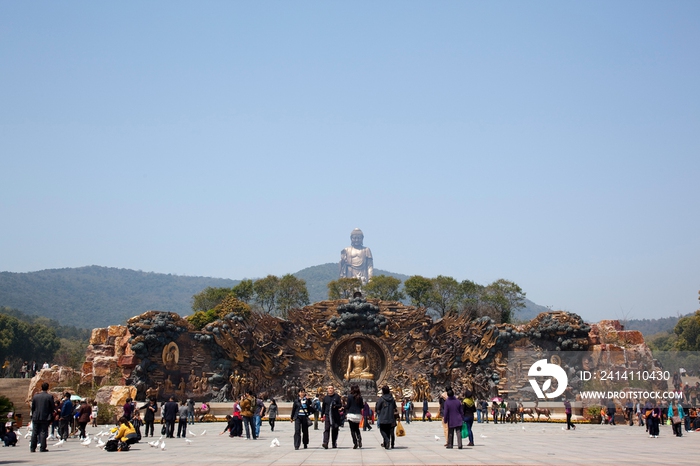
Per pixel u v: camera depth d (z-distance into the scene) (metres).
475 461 26.84
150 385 69.56
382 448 34.19
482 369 77.38
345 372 80.25
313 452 32.06
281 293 125.62
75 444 38.81
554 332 76.44
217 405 71.25
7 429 39.09
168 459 28.83
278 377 78.62
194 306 122.75
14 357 141.62
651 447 36.06
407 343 79.88
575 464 25.52
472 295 119.56
